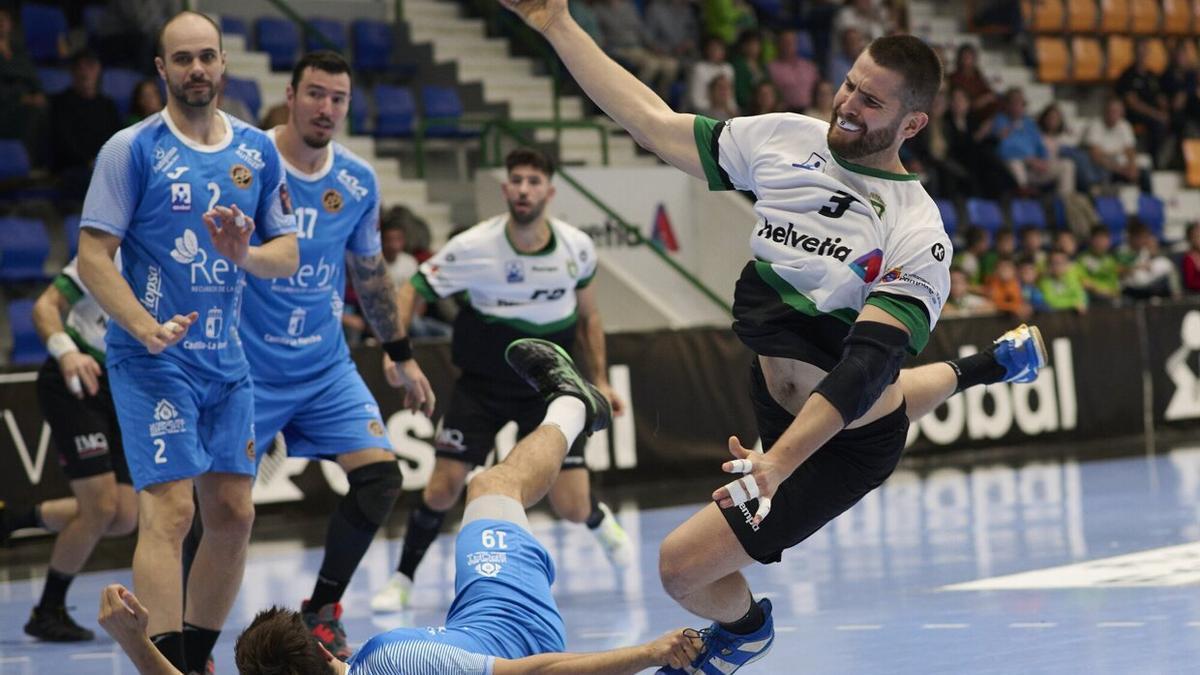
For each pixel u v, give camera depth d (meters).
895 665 6.61
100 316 8.91
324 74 7.47
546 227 9.59
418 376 8.20
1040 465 16.20
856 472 5.20
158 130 6.32
